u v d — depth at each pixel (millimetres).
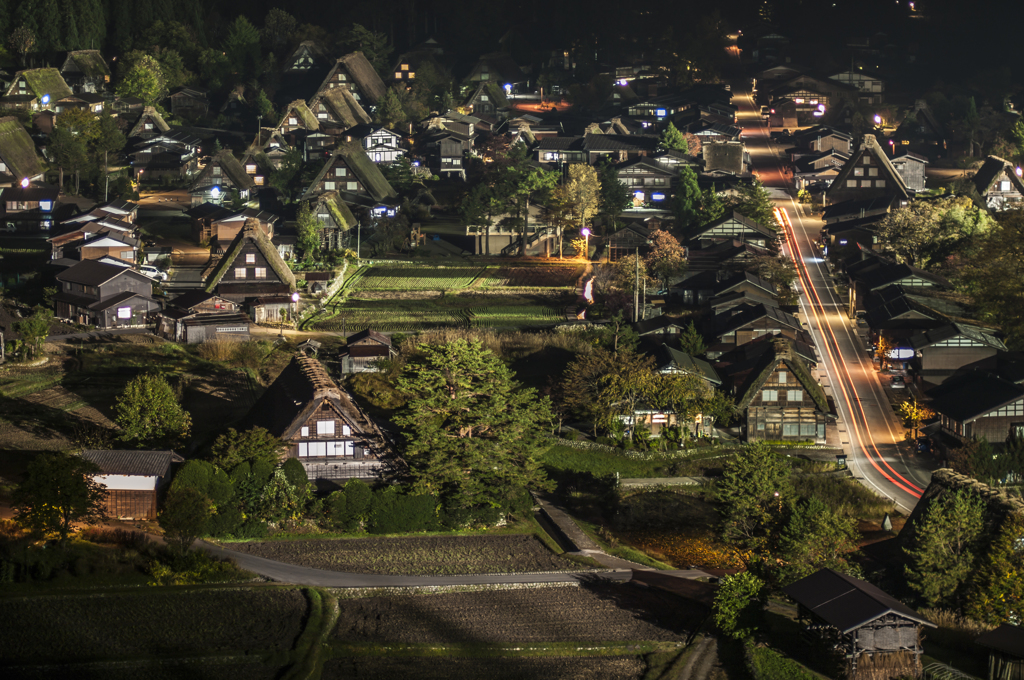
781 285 119562
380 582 59531
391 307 116438
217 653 51062
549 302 118625
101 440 74625
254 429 69125
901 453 88375
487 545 66062
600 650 53781
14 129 147875
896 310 108688
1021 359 96375
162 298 112312
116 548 59719
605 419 87312
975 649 52625
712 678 51125
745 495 63625
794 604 58500
